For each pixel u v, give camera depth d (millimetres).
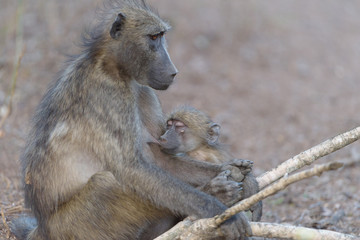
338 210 12562
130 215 8461
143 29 8797
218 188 8375
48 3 24234
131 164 8266
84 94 8523
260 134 19844
